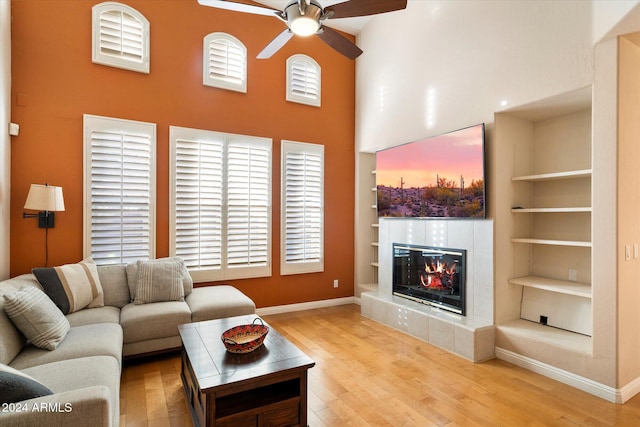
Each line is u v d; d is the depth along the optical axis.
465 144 3.54
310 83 5.03
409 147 4.30
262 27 4.64
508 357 3.20
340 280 5.29
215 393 1.86
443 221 3.89
